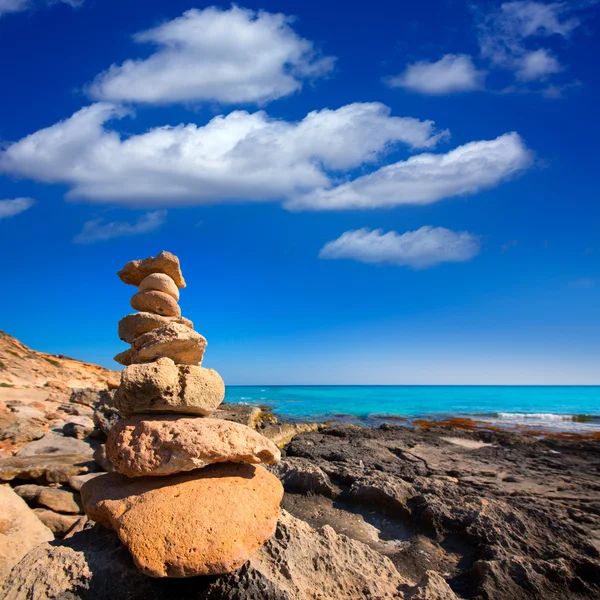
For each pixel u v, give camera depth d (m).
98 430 10.94
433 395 63.47
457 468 12.45
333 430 19.16
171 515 4.06
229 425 4.75
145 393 4.68
